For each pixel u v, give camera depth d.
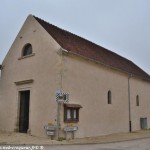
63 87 15.59
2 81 19.77
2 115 19.14
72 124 15.80
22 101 18.23
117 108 20.86
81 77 17.14
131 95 23.28
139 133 20.98
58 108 15.14
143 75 26.81
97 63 18.75
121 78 22.03
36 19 18.16
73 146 12.75
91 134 17.44
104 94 19.36
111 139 16.42
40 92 16.52
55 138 14.89
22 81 17.84
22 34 18.91
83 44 20.67
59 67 15.66
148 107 26.42
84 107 17.08
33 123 16.50
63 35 18.89
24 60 18.23
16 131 17.75
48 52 16.56
